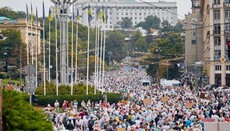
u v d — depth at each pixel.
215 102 75.06
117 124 48.56
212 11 169.50
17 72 143.25
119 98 94.06
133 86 144.12
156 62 197.75
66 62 108.00
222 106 70.56
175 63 197.50
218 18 169.25
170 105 68.94
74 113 54.88
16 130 21.88
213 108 65.31
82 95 91.44
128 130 44.94
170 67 196.38
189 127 45.62
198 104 71.44
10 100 22.33
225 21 168.75
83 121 50.09
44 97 88.69
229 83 168.38
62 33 102.81
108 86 134.62
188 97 88.06
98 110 63.28
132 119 52.34
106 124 47.59
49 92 93.19
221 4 168.25
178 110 60.31
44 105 88.50
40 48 177.25
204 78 176.12
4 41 163.50
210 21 169.62
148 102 76.25
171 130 45.50
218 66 169.25
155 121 53.34
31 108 23.19
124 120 51.22
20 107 22.58
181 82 175.75
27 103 23.33
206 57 188.38
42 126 22.59
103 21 110.94
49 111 53.72
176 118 54.75
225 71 168.62
